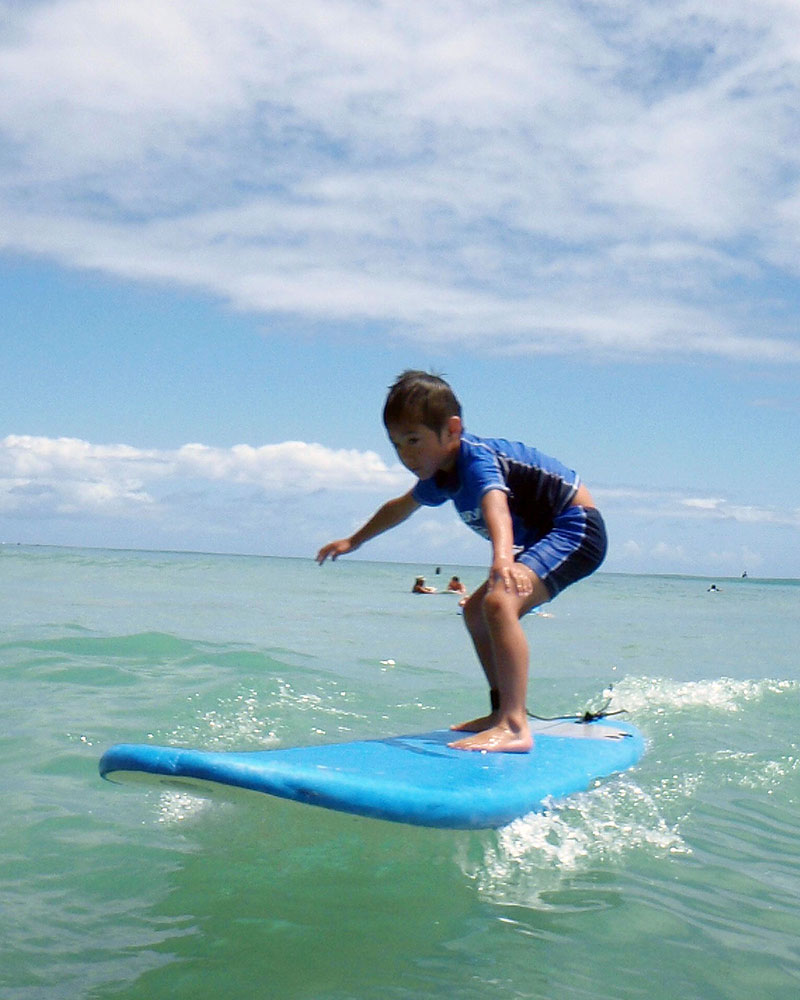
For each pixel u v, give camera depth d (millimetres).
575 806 3098
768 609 22547
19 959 2049
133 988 1941
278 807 2730
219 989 1947
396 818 2646
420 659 7738
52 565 27938
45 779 3420
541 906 2418
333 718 4703
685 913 2412
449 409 3553
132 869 2586
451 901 2428
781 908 2482
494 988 1984
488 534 3662
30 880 2494
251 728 4371
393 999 1925
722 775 3789
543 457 3770
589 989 1995
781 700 5805
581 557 3629
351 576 38781
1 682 5305
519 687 3463
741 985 2043
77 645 6902
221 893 2439
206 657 6621
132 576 23062
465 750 3311
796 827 3199
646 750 4145
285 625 10852
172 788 2760
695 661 8781
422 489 3846
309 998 1919
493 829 2838
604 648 9844
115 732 4168
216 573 31109
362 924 2277
